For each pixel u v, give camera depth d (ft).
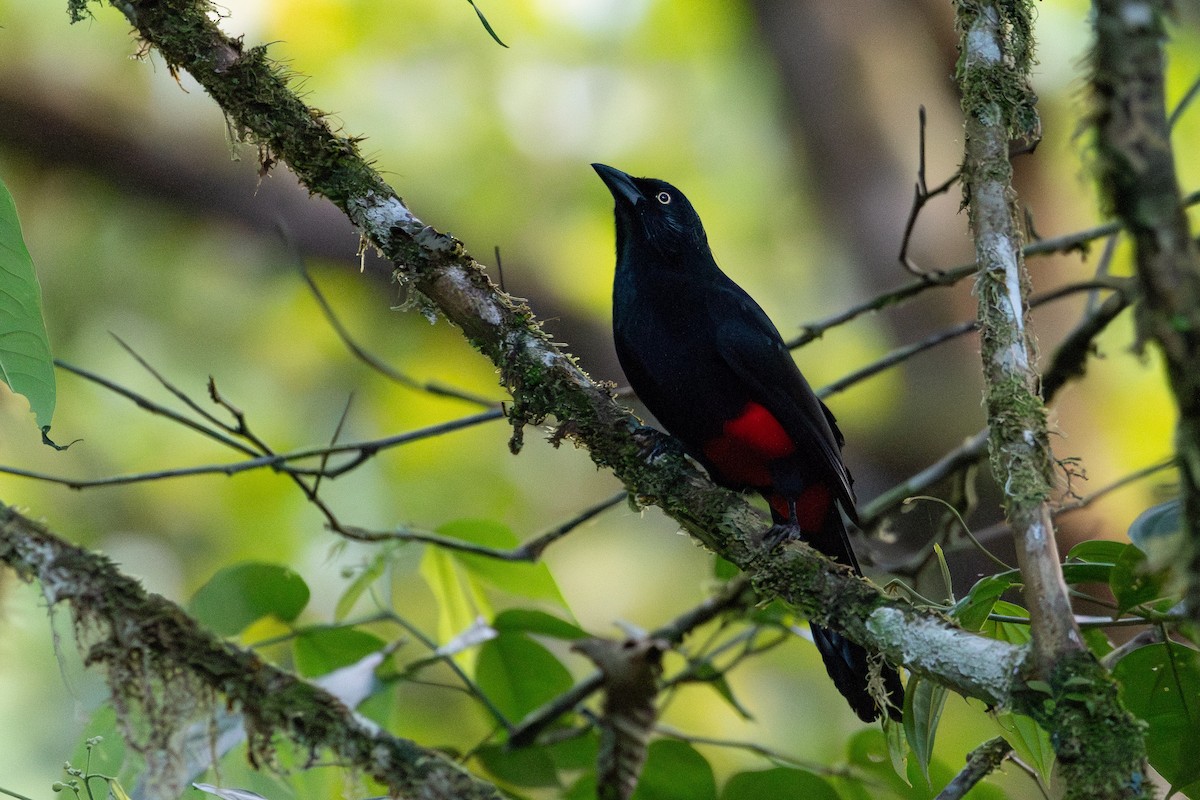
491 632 25.80
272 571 24.85
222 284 53.57
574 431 21.45
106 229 53.26
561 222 56.39
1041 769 18.78
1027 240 30.37
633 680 13.84
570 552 52.01
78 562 16.34
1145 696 19.29
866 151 53.36
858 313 29.91
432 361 52.34
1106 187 13.14
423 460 50.70
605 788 13.50
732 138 57.16
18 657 35.40
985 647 17.08
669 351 26.66
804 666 46.68
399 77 53.42
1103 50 13.23
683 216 28.35
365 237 21.74
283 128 21.52
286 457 26.17
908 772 24.91
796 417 26.03
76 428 48.37
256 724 16.22
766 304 56.65
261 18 50.39
